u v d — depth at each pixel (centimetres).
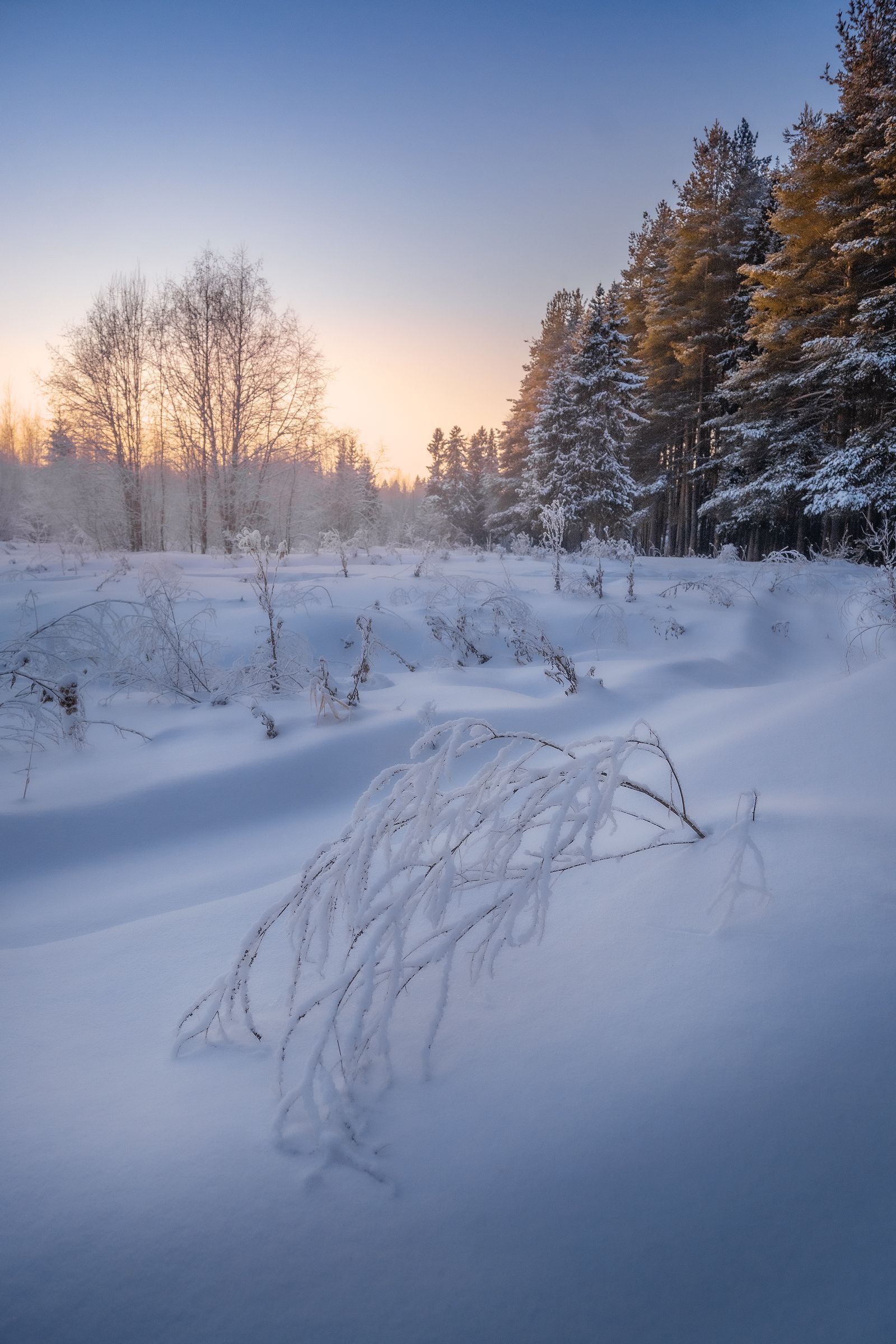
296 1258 107
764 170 3466
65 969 226
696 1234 105
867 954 156
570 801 158
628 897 204
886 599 793
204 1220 113
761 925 174
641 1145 121
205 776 441
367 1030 157
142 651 659
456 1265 104
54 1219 114
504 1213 112
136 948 239
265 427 2495
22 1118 144
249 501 2480
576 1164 119
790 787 283
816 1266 98
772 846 212
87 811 400
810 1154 114
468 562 1603
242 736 516
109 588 1028
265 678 643
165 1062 166
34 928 292
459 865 182
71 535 2070
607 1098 132
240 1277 104
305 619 884
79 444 2592
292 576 1255
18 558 1555
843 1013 141
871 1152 113
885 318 2103
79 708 516
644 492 3556
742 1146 117
